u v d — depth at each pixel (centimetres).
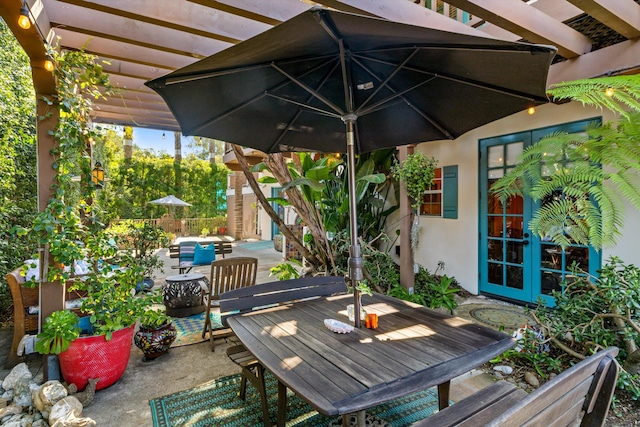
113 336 252
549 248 401
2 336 359
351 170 186
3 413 222
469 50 147
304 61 182
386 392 122
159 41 267
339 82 213
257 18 230
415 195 450
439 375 133
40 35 206
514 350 287
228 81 192
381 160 561
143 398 240
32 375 268
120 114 517
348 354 152
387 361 145
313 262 496
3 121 379
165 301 429
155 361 300
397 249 591
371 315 185
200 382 263
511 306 427
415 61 179
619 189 252
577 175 268
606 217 249
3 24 385
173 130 589
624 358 247
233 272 342
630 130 262
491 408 139
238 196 1515
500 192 332
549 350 277
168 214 1570
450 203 513
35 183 450
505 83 169
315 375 134
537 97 171
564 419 107
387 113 244
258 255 970
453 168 507
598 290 251
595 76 289
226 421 213
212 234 1661
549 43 278
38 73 231
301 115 248
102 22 245
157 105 481
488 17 237
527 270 422
